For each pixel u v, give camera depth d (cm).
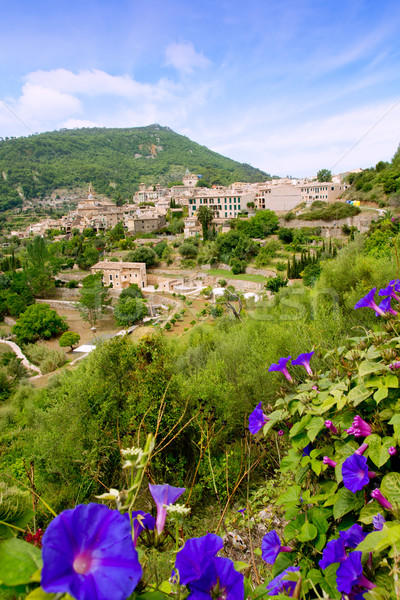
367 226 2322
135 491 86
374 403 226
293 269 2077
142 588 103
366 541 130
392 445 181
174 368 623
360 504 185
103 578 62
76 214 10088
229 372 698
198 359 745
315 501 206
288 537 196
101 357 626
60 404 664
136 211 9338
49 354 1947
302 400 244
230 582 93
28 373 1991
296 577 142
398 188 2323
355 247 1228
